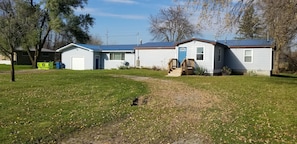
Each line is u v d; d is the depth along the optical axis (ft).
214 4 37.32
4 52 61.98
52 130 22.29
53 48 198.49
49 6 119.65
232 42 98.99
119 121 26.14
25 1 108.88
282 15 37.09
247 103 36.29
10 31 56.54
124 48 114.93
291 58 119.03
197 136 21.88
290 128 24.13
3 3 56.59
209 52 84.94
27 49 127.24
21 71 98.27
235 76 79.36
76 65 119.14
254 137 21.49
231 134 22.30
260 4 39.01
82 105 32.60
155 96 40.86
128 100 36.70
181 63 86.48
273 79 72.18
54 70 105.70
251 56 92.32
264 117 28.27
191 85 55.62
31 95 38.96
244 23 42.04
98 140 20.61
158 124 25.34
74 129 22.98
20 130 21.90
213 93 44.91
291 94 44.86
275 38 42.93
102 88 48.26
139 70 99.71
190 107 33.32
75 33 130.11
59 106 31.71
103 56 118.73
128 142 20.30
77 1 126.41
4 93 40.19
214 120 26.94
